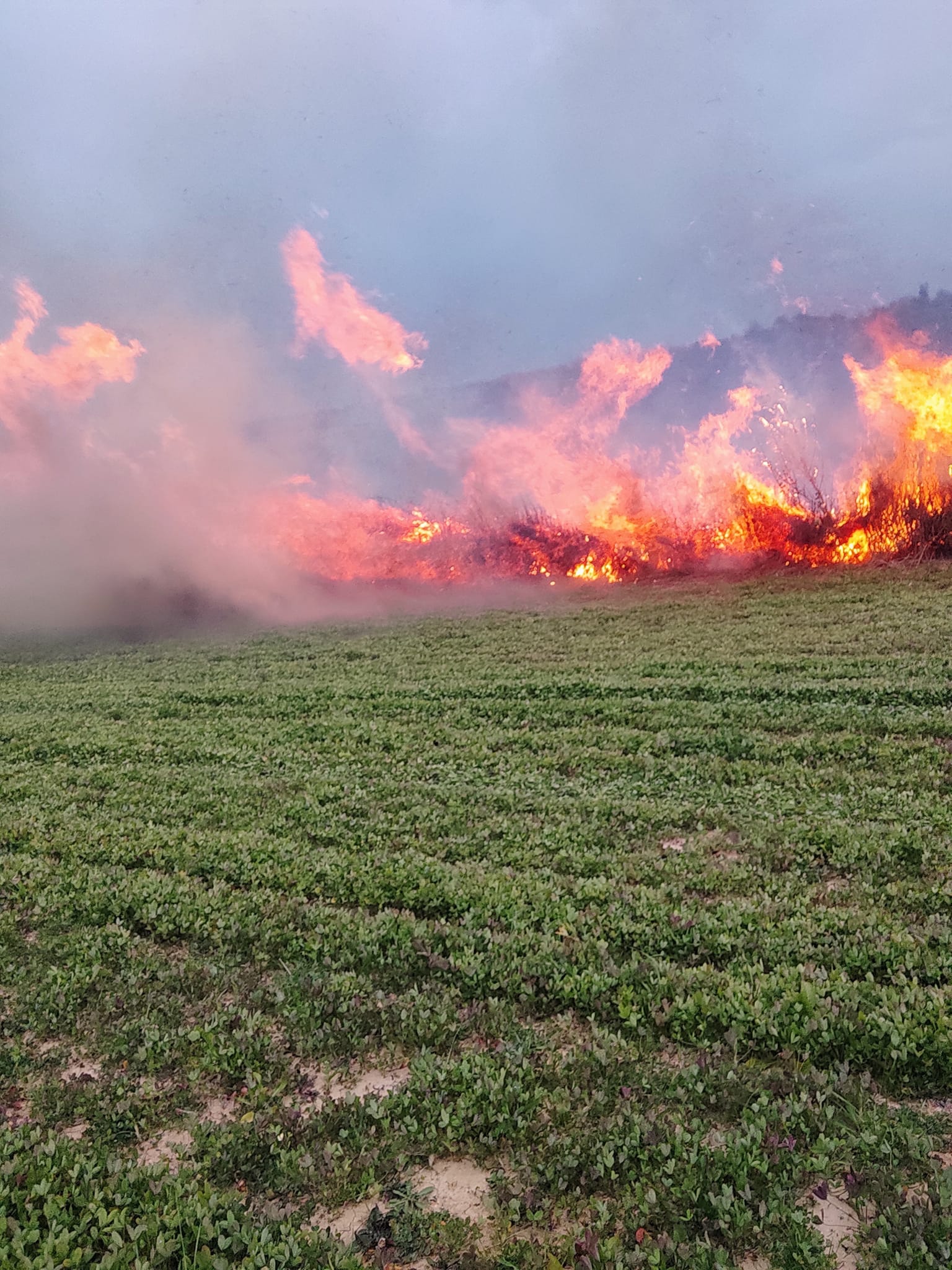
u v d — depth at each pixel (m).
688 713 14.54
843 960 7.11
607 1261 4.70
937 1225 4.65
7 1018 7.63
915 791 10.74
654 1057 6.32
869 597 21.77
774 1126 5.43
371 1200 5.38
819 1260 4.58
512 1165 5.45
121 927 9.02
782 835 9.73
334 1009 7.25
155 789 13.48
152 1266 4.92
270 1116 6.04
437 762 13.66
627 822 10.72
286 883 9.73
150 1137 6.12
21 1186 5.59
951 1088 5.77
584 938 7.83
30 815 12.68
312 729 15.97
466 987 7.36
